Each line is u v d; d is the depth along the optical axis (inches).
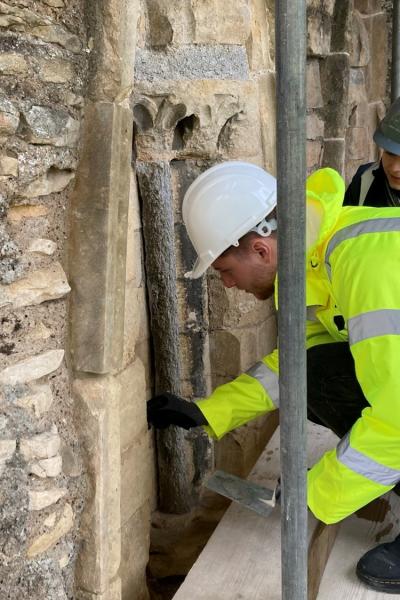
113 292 64.7
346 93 140.6
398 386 61.4
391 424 63.9
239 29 95.8
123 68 61.4
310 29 126.6
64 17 58.8
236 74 96.8
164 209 91.8
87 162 62.6
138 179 90.7
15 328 58.9
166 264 93.7
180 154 94.1
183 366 102.1
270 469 99.8
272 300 115.8
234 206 72.8
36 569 62.6
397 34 151.0
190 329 101.1
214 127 93.9
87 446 66.1
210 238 73.9
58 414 63.9
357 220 66.6
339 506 69.4
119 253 64.9
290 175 51.1
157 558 101.0
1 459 58.4
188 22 88.8
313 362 83.5
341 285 64.8
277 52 49.4
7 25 53.9
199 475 105.8
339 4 136.6
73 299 64.3
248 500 85.0
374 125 174.7
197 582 76.2
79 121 61.7
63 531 64.5
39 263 60.5
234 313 103.3
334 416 83.7
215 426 83.2
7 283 57.6
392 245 63.1
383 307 61.4
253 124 101.1
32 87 56.4
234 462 110.0
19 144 56.0
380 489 68.6
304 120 50.4
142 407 78.5
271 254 73.5
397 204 99.7
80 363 65.2
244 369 105.8
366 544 84.5
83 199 63.1
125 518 76.4
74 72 60.0
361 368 63.6
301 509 59.4
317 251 69.3
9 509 59.2
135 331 77.6
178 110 88.9
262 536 83.4
